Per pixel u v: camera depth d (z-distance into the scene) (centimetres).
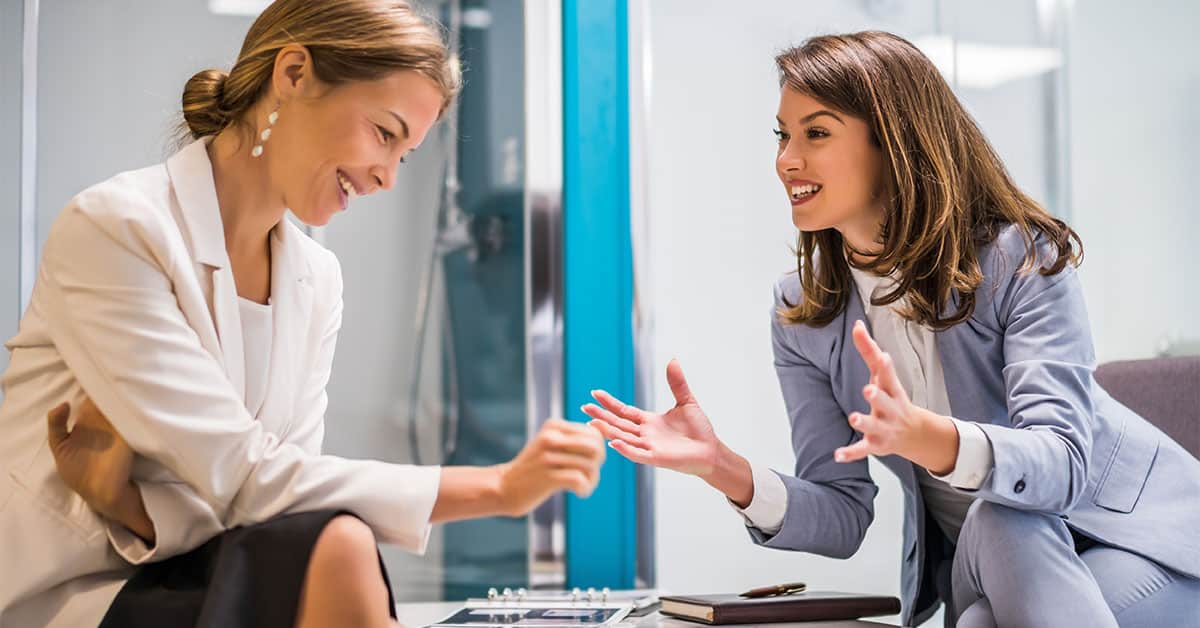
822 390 197
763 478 183
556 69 267
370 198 261
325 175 137
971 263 165
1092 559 160
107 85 253
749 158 274
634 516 260
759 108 275
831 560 269
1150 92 291
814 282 187
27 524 126
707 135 272
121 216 127
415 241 262
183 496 127
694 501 264
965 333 168
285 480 125
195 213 135
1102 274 287
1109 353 285
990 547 150
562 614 190
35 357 134
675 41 272
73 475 125
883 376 139
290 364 146
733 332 270
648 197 267
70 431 129
